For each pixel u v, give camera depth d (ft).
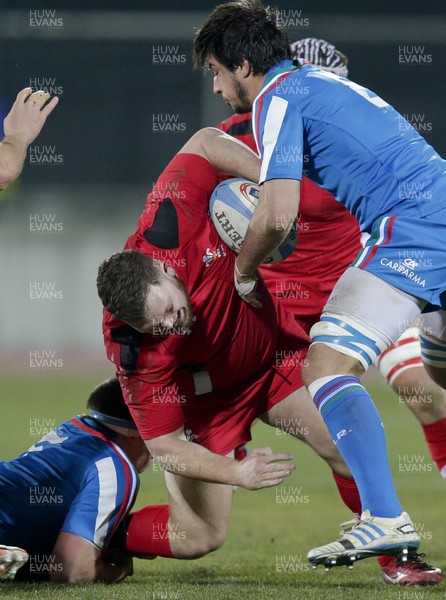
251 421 55.77
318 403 44.70
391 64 211.41
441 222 45.47
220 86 50.16
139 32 213.25
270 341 53.88
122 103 216.13
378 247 45.60
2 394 166.30
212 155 51.44
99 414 52.44
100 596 43.73
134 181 216.95
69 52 214.07
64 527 49.42
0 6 214.07
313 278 68.95
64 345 209.97
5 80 211.20
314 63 72.54
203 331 50.42
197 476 46.75
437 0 225.15
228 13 48.78
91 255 211.82
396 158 46.29
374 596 43.98
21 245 209.56
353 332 44.78
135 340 46.85
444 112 211.82
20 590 46.06
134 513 53.01
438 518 78.54
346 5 224.74
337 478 55.36
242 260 47.96
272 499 92.68
